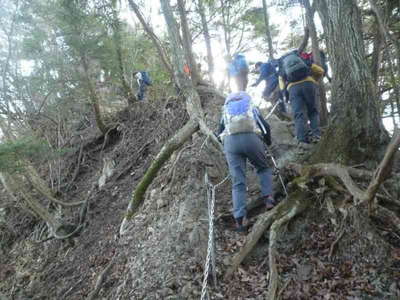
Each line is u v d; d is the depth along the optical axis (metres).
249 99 4.38
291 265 3.82
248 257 4.02
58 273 6.13
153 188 5.54
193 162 5.40
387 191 4.17
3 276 7.32
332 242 3.85
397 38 7.78
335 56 4.93
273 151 5.57
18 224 8.55
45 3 8.19
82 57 8.17
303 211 4.16
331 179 4.26
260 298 3.56
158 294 3.90
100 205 7.09
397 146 3.27
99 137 9.46
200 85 7.99
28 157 6.76
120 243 5.14
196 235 4.32
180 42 7.06
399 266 3.49
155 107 8.78
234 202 4.21
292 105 5.65
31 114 9.03
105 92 10.23
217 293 3.71
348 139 4.65
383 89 9.16
